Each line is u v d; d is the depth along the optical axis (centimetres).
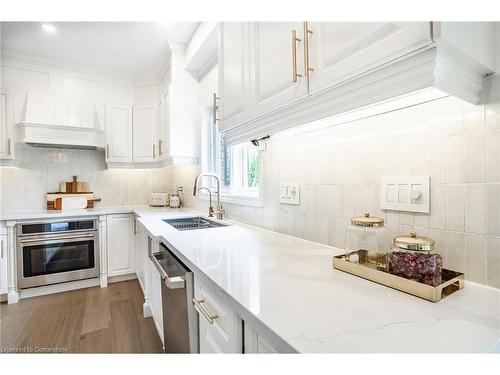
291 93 90
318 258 100
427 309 60
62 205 305
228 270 87
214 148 283
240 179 222
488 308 60
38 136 268
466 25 58
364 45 65
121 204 352
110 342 186
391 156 91
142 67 315
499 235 68
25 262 254
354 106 75
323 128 118
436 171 79
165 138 302
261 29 108
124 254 306
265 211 160
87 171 333
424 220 82
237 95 127
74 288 283
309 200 127
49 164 312
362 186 101
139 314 228
